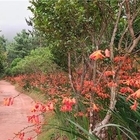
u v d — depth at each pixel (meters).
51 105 4.41
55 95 8.64
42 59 25.67
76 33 6.75
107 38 6.22
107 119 4.79
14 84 44.78
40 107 4.41
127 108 4.95
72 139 6.01
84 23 6.27
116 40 6.82
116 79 4.69
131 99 5.01
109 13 5.52
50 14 6.62
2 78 58.91
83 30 6.54
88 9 5.91
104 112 5.61
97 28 6.27
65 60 10.41
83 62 7.84
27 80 29.45
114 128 5.54
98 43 6.07
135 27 6.51
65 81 14.16
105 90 5.93
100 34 6.02
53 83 15.94
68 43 7.09
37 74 29.66
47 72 24.14
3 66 58.50
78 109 6.86
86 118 6.08
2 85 44.44
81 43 6.83
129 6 4.76
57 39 7.04
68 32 6.77
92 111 5.52
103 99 5.85
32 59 30.91
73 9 6.05
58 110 6.88
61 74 18.17
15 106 18.58
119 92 5.01
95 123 5.96
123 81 5.23
